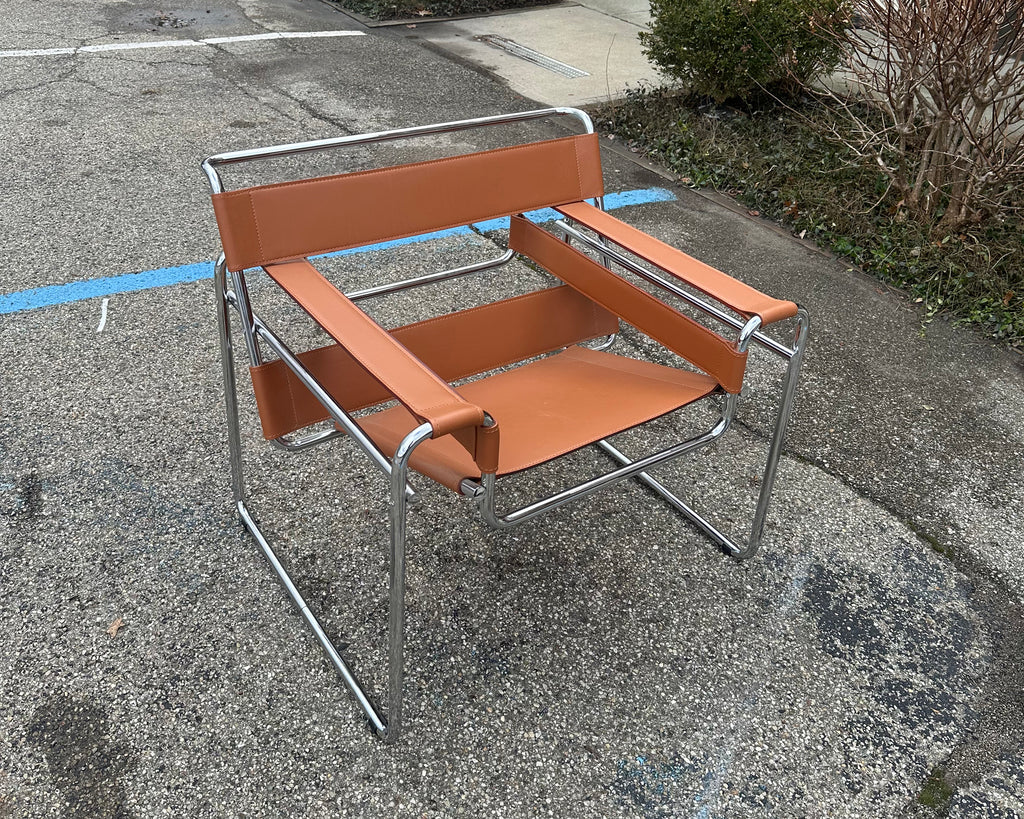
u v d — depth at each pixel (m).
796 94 4.93
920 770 1.75
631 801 1.64
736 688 1.88
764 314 1.72
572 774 1.68
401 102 4.92
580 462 2.50
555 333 2.28
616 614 2.03
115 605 1.94
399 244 3.52
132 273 3.17
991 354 3.16
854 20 4.26
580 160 2.18
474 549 2.17
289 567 2.07
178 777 1.62
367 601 2.01
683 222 3.91
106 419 2.48
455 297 3.18
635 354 2.96
